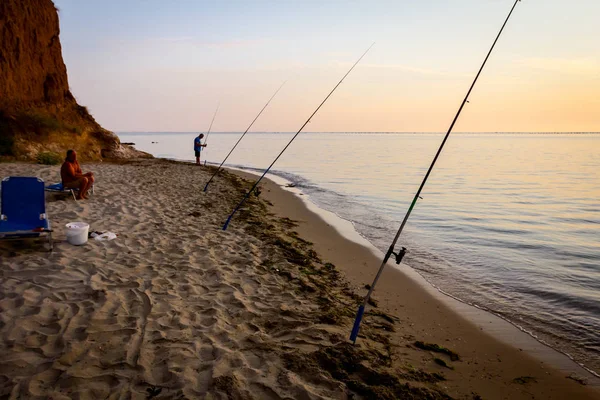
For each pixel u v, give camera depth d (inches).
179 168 689.0
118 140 781.3
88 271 194.2
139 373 120.4
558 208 501.4
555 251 317.4
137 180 500.7
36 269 190.9
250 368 127.1
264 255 250.4
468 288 239.1
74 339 135.1
